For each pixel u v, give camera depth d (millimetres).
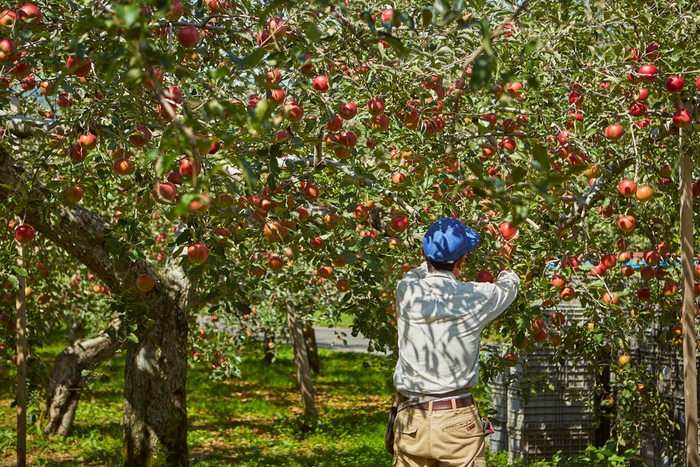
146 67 1791
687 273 3637
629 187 3590
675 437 6094
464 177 4047
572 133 4320
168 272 6328
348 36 3314
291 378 15484
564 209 4945
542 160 1869
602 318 5312
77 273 10094
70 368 9227
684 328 3635
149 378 6203
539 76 4391
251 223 4699
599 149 4133
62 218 5316
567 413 7562
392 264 4809
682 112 3641
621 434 5902
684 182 3682
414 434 2781
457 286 2859
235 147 3180
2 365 7250
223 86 2936
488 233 3736
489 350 5117
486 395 5262
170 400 6270
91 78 3252
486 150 4227
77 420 10242
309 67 3184
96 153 3449
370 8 3398
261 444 9531
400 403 2926
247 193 3963
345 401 13031
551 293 4359
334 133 3512
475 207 3980
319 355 19328
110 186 5227
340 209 4191
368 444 9523
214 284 3994
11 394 11891
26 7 3008
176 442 6285
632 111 3828
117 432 9594
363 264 4422
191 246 3287
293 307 10750
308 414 10531
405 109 3756
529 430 7500
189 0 3459
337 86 3729
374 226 5109
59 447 8617
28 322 7594
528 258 4355
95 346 9352
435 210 4523
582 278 4832
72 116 3623
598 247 5695
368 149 4355
